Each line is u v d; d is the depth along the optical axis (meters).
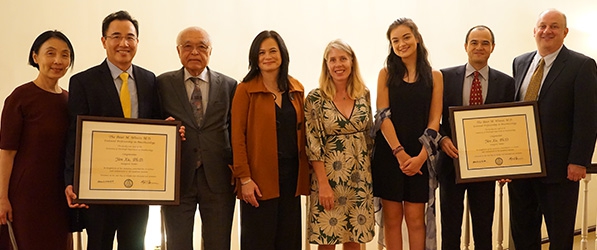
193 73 3.06
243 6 4.60
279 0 4.73
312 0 4.86
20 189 2.88
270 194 2.98
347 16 4.99
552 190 3.28
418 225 3.20
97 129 2.80
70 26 4.00
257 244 3.02
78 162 2.77
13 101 2.88
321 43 4.91
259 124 2.99
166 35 4.33
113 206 2.92
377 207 3.41
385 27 5.12
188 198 3.02
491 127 3.20
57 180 2.94
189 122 2.99
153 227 4.04
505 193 5.18
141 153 2.87
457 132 3.20
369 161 3.18
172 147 2.91
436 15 5.22
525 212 3.57
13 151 2.89
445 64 5.27
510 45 5.36
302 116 3.12
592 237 5.05
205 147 3.00
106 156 2.82
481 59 3.26
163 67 4.33
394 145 3.10
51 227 2.93
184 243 3.01
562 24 3.29
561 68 3.27
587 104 3.17
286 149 3.03
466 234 3.91
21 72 3.87
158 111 3.04
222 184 3.05
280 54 3.05
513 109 3.20
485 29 3.29
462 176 3.19
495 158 3.20
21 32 3.86
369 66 5.09
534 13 5.42
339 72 3.08
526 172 3.19
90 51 4.07
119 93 2.90
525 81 3.45
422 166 3.17
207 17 4.47
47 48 2.90
